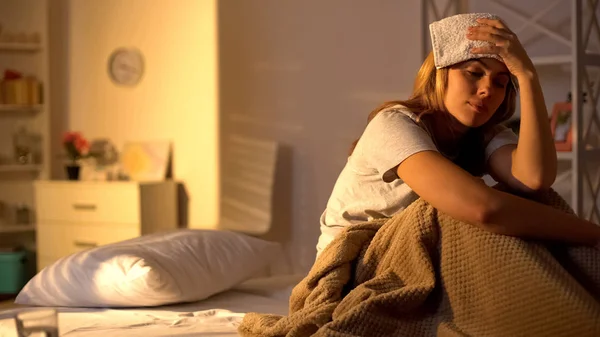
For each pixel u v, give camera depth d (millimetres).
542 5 3361
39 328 1249
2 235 4789
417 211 1448
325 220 1729
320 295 1490
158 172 4418
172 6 4398
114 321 2088
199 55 4312
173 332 1894
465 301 1358
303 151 3977
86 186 4262
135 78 4551
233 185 4199
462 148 1666
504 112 1611
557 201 1485
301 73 3969
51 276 2408
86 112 4723
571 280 1268
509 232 1334
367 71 3773
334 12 3859
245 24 4137
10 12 4688
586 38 3096
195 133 4352
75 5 4730
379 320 1359
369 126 1559
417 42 3609
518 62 1464
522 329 1278
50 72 4766
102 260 2359
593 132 3291
